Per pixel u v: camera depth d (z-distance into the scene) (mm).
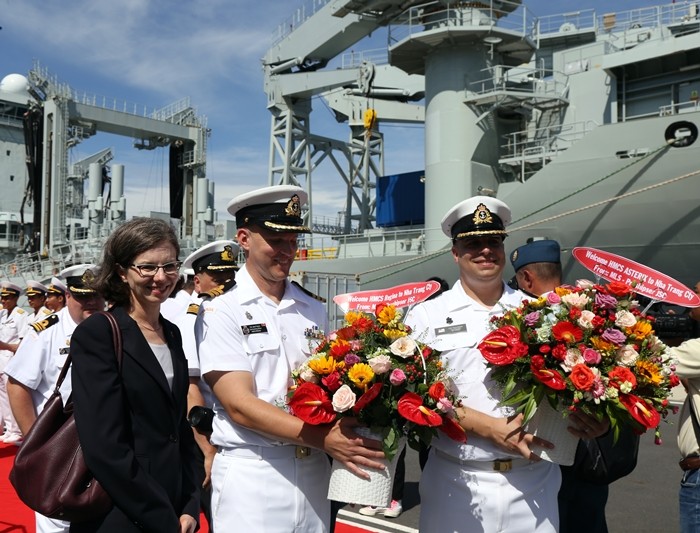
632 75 14281
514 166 15305
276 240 2559
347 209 21594
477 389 2631
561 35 17531
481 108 15016
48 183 24250
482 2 14398
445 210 14852
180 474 2316
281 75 19438
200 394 3654
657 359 2383
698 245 11336
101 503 2123
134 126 25219
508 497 2516
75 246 23297
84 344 2158
